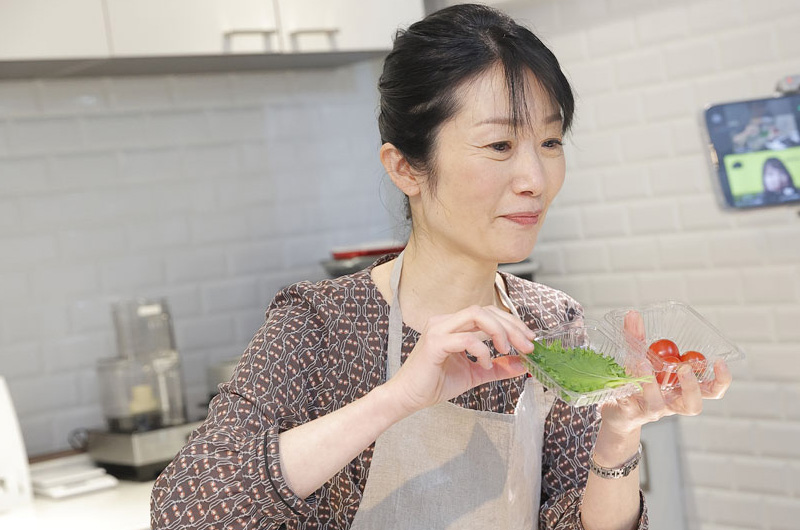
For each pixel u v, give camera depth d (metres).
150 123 2.97
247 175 3.14
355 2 2.91
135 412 2.65
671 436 3.08
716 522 3.05
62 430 2.79
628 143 3.10
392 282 1.35
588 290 3.26
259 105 3.18
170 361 2.72
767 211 2.85
